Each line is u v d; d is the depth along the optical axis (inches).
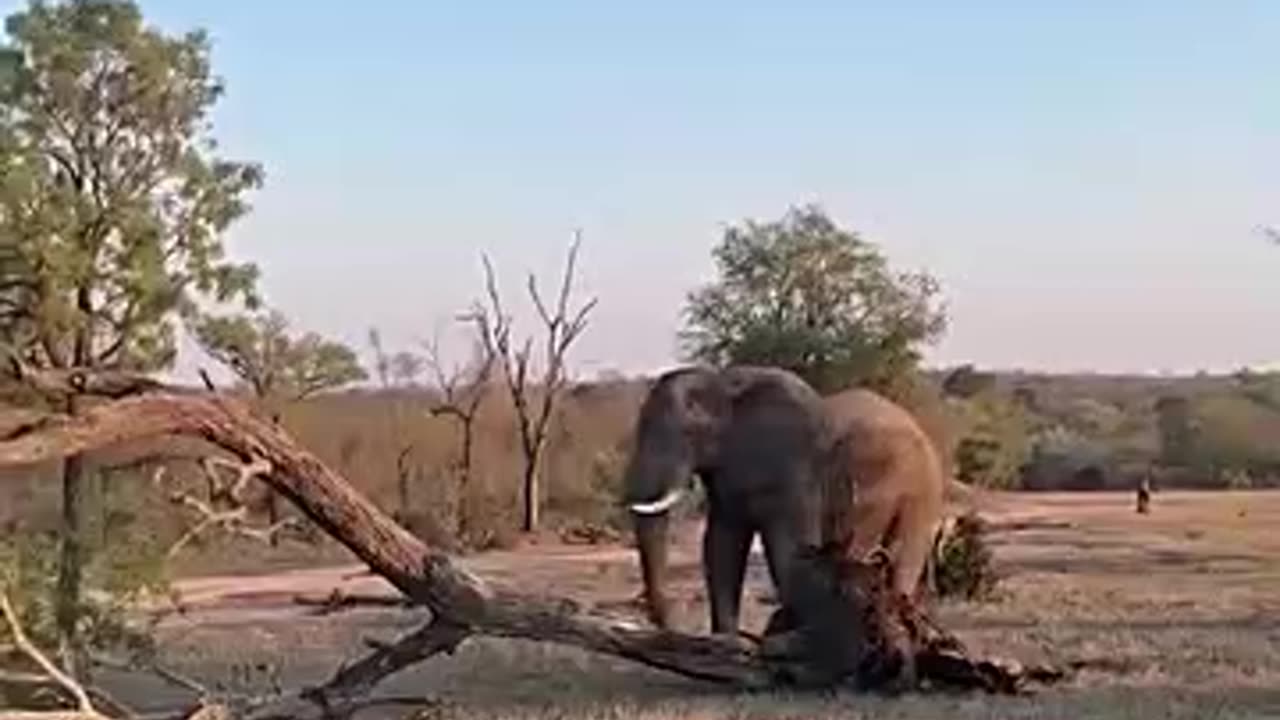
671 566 1439.5
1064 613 997.8
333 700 597.0
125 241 1056.2
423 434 2210.9
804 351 1817.2
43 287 987.9
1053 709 626.5
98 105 1066.1
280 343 1526.8
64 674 540.7
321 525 611.8
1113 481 3117.6
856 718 606.2
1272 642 839.7
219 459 600.7
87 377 585.3
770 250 1850.4
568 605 640.4
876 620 669.9
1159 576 1288.1
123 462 618.5
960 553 1086.4
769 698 651.5
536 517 2122.3
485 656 792.9
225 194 1120.8
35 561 600.1
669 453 753.6
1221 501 2608.3
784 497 740.7
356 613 1092.5
